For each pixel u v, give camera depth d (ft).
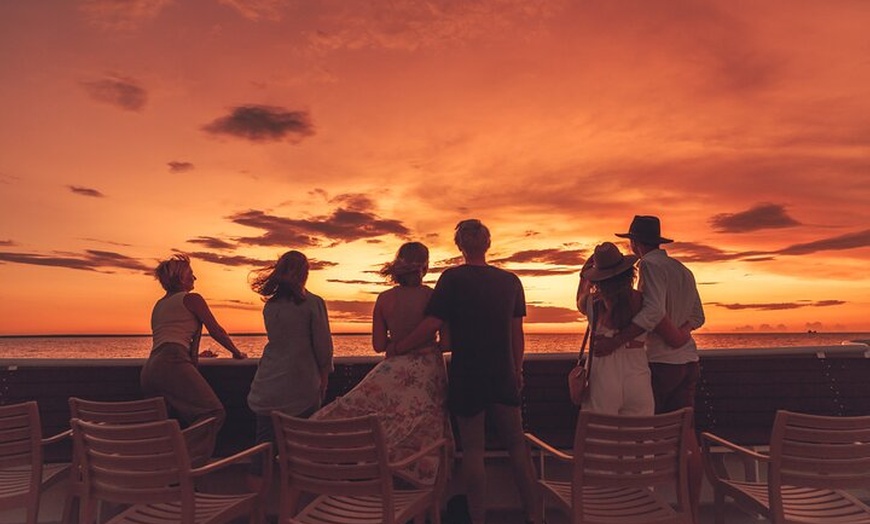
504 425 11.64
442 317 11.48
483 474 11.35
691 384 12.50
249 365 15.10
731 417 15.40
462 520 12.70
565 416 15.30
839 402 15.58
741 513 13.73
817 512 9.20
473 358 11.38
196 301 13.80
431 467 11.38
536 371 15.56
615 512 9.19
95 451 9.16
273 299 12.35
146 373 13.44
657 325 11.83
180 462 8.59
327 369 12.56
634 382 11.40
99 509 12.93
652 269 11.79
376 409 11.46
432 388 11.66
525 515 11.66
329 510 9.40
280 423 9.11
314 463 8.93
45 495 13.73
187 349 13.67
